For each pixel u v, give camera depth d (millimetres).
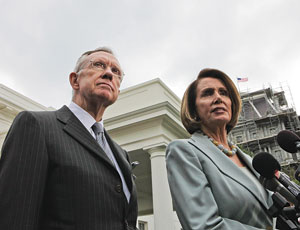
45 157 1680
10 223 1403
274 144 30844
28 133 1706
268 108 34344
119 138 11016
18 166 1562
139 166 13148
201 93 2438
